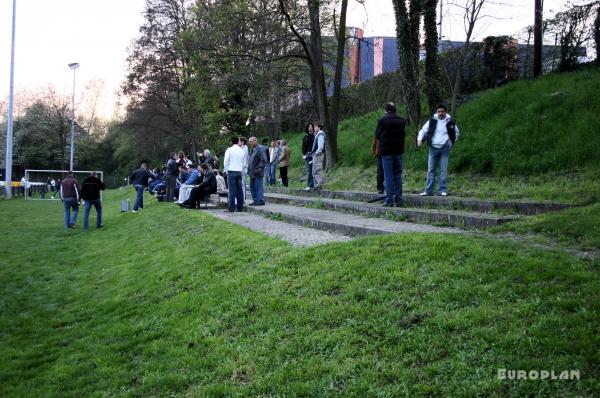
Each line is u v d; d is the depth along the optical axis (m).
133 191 35.44
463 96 16.02
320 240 7.45
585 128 10.00
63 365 5.26
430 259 5.14
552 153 9.97
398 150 9.49
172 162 18.00
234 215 11.88
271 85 22.22
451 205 8.91
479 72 16.19
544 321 3.55
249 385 3.84
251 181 12.84
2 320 7.11
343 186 14.20
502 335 3.52
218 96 26.25
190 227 10.94
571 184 8.70
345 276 5.22
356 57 27.62
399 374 3.43
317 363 3.87
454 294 4.26
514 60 15.66
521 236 6.09
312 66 17.45
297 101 27.42
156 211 15.88
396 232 6.73
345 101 24.89
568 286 4.05
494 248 5.20
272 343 4.37
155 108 40.34
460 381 3.19
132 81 39.19
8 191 34.44
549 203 7.46
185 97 32.75
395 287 4.70
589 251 5.09
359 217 9.36
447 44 16.55
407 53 14.98
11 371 5.29
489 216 7.30
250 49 18.58
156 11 35.66
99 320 6.59
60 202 30.66
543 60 15.07
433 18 14.84
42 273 10.02
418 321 4.05
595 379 2.89
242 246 7.67
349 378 3.58
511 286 4.20
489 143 11.57
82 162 69.81
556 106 11.32
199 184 14.78
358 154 16.69
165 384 4.26
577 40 13.48
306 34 19.97
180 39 24.33
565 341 3.27
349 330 4.18
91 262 10.75
